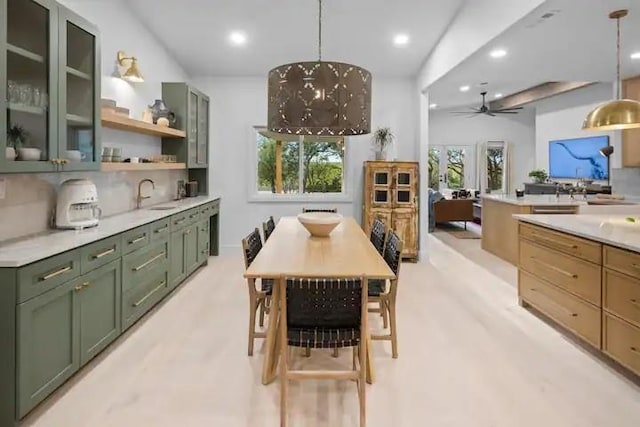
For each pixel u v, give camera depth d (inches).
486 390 100.5
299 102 114.8
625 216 156.6
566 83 317.4
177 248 176.4
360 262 102.2
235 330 138.1
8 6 87.9
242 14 177.5
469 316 151.6
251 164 259.6
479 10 153.6
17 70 93.0
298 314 87.3
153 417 89.2
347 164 260.2
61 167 106.2
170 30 192.4
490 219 266.1
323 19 181.8
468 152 465.1
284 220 176.7
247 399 96.7
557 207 221.3
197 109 227.8
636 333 101.0
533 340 130.0
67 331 97.7
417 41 204.4
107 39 153.9
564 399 96.6
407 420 88.3
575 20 147.3
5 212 105.5
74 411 91.2
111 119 135.6
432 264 236.1
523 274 159.6
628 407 93.4
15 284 81.1
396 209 241.6
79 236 108.6
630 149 244.4
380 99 256.8
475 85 331.0
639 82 227.6
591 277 117.6
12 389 81.7
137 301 136.1
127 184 173.0
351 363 115.8
